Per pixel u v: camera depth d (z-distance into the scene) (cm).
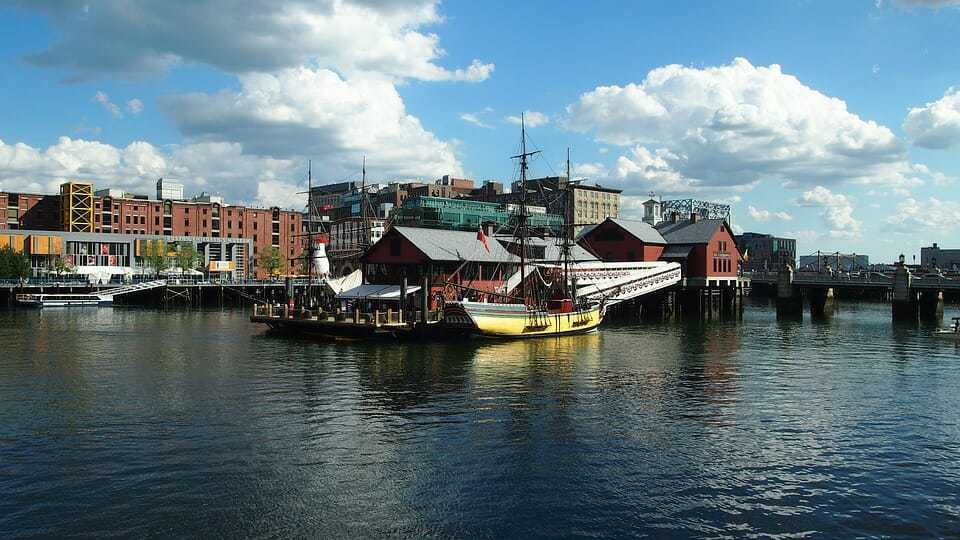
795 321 9531
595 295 8962
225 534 2041
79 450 2795
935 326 8731
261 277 19775
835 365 5206
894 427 3294
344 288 7969
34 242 15462
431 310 7038
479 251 7800
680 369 4953
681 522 2166
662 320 9725
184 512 2189
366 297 6981
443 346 6097
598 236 11375
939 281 9325
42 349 5909
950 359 5556
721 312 11156
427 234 7694
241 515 2173
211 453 2773
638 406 3691
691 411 3584
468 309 6272
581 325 7519
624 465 2681
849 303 14212
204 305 13125
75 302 12362
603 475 2567
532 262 8262
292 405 3631
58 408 3534
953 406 3750
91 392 3956
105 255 16775
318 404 3659
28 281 13088
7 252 13550
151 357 5400
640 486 2462
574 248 9919
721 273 11269
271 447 2862
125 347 6056
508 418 3388
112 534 2027
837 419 3444
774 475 2591
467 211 15188
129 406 3588
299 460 2698
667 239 11506
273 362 5122
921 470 2664
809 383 4422
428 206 14500
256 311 7688
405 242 7406
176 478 2484
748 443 2998
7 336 7012
